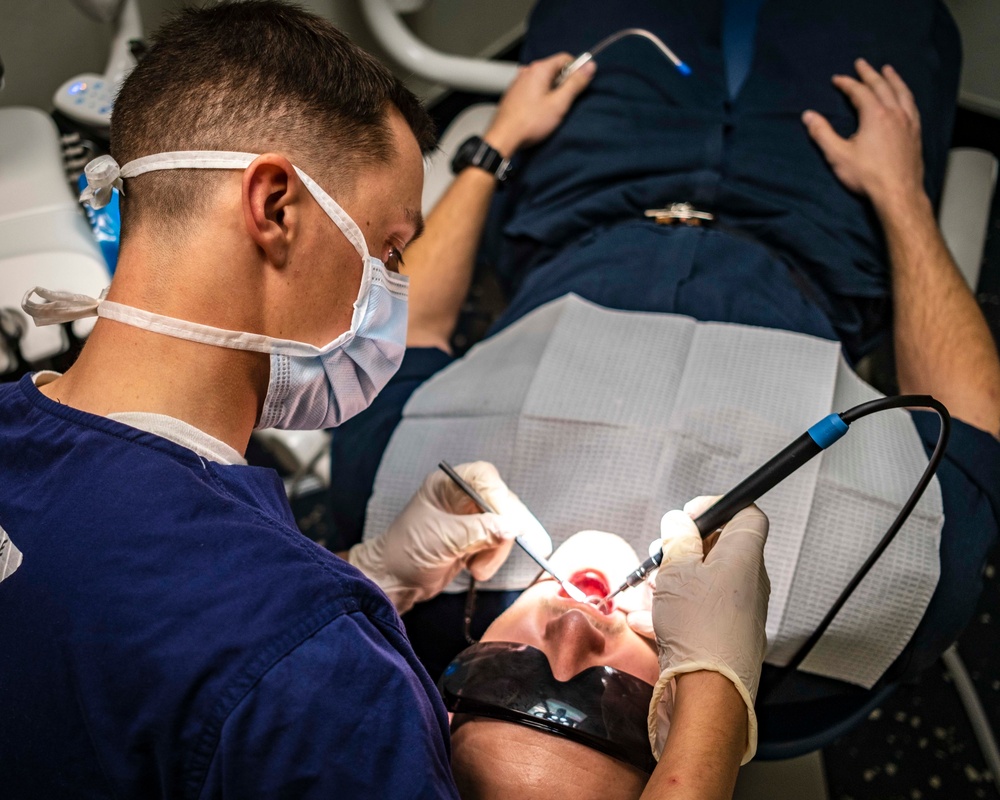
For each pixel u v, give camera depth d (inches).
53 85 76.5
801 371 50.1
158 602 25.3
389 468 51.7
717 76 63.4
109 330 28.8
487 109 75.3
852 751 64.7
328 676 25.1
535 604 42.3
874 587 45.1
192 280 28.5
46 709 25.6
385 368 36.2
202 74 29.1
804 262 58.5
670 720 33.4
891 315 59.7
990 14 84.3
